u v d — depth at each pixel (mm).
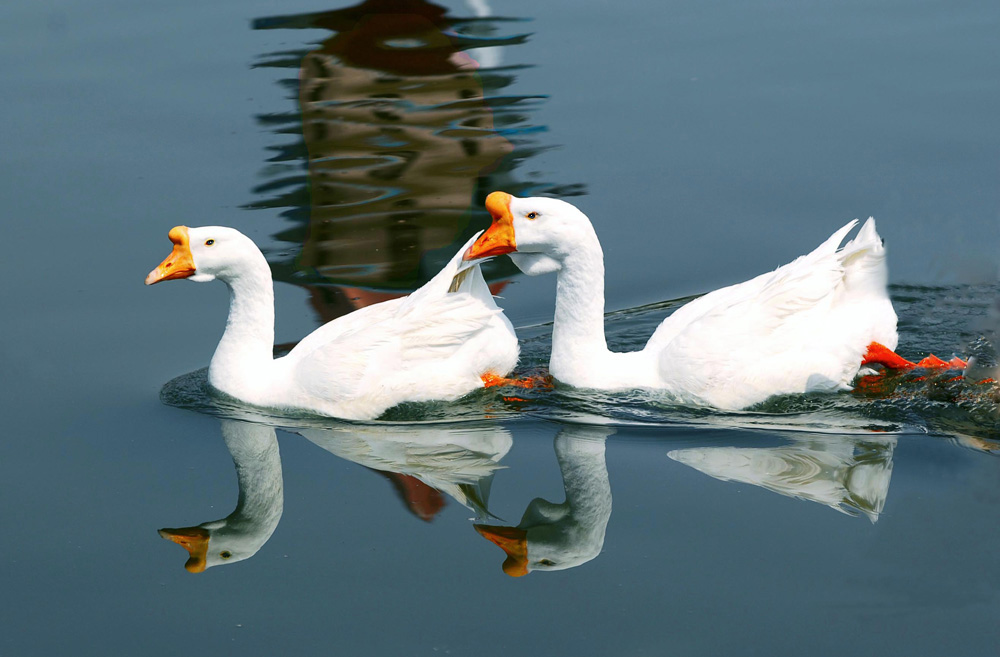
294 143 15727
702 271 13180
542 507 8812
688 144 15547
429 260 13031
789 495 8758
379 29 19328
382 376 10375
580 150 15477
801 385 10344
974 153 14820
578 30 19109
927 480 8922
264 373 10719
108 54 18328
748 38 18562
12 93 16922
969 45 17812
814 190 14383
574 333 10797
